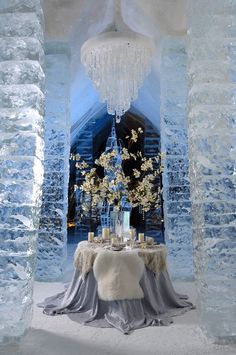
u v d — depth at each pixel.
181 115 4.40
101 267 2.77
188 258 4.23
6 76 2.41
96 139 11.37
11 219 2.33
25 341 2.31
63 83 4.41
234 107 2.43
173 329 2.53
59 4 3.77
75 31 4.22
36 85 2.40
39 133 2.45
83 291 2.92
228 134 2.41
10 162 2.36
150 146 9.34
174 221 4.27
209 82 2.44
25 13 2.44
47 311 2.90
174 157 4.35
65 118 4.36
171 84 4.43
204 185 2.38
